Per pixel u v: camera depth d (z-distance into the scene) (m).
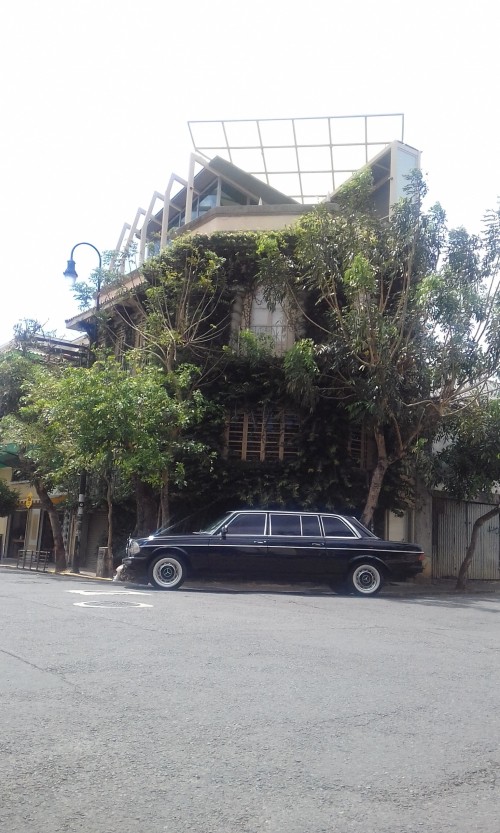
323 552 14.40
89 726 5.04
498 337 17.05
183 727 5.09
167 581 14.27
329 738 4.96
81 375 18.20
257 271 21.98
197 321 20.84
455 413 18.80
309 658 7.36
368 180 18.62
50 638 7.80
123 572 17.98
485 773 4.45
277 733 5.03
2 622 8.70
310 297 21.55
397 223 18.00
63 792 4.01
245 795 4.02
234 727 5.12
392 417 17.95
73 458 20.47
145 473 18.36
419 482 23.17
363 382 17.81
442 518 24.72
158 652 7.31
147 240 30.11
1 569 25.27
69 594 12.15
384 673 6.86
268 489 20.84
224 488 21.19
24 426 22.50
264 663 7.04
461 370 17.19
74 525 27.19
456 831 3.70
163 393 18.02
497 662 7.62
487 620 11.12
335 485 20.95
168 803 3.90
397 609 12.02
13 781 4.13
